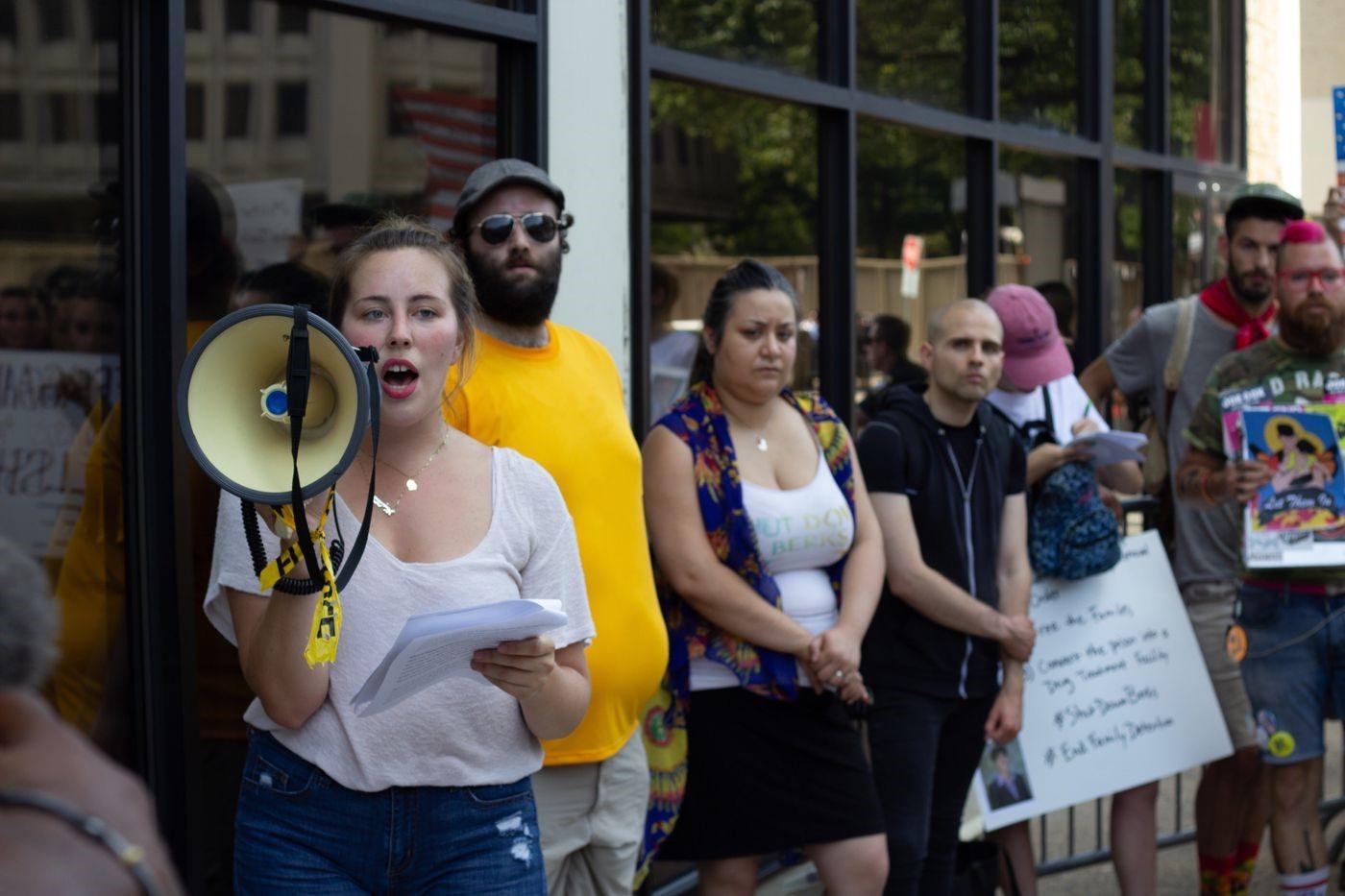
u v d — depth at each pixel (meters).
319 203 3.70
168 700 3.27
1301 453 4.68
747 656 3.73
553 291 3.35
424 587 2.55
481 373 3.23
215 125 3.45
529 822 2.67
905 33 5.79
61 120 3.18
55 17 3.16
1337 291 4.74
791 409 4.01
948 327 4.33
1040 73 6.69
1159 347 5.59
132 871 1.34
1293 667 4.77
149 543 3.25
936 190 6.00
